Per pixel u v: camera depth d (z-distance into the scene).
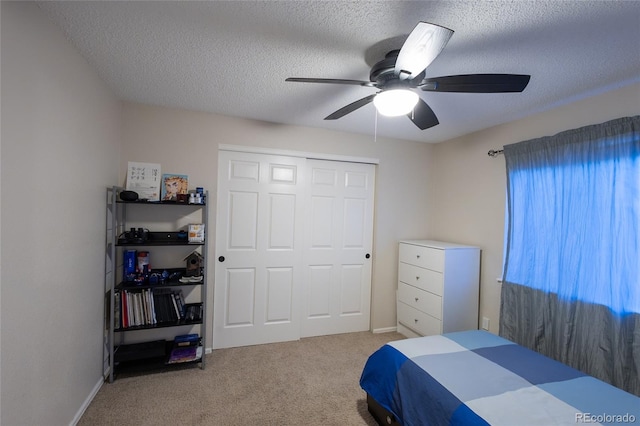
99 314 2.07
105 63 1.81
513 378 1.44
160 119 2.56
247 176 2.89
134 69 1.88
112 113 2.26
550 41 1.47
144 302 2.35
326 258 3.23
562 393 1.32
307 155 3.05
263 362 2.59
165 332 2.61
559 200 2.20
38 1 1.27
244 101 2.40
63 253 1.56
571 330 2.08
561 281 2.15
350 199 3.31
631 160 1.82
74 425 1.72
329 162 3.23
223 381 2.27
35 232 1.31
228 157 2.83
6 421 1.15
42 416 1.39
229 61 1.77
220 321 2.83
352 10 1.30
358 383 2.29
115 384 2.17
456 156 3.29
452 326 2.78
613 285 1.87
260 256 2.95
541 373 1.49
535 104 2.27
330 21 1.38
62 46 1.51
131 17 1.38
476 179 3.03
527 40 1.46
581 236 2.05
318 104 2.43
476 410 1.20
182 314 2.47
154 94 2.30
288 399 2.07
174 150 2.61
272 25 1.42
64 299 1.58
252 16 1.35
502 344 1.83
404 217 3.48
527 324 2.39
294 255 3.06
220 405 1.98
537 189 2.36
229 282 2.86
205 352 2.60
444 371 1.49
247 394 2.11
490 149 2.89
